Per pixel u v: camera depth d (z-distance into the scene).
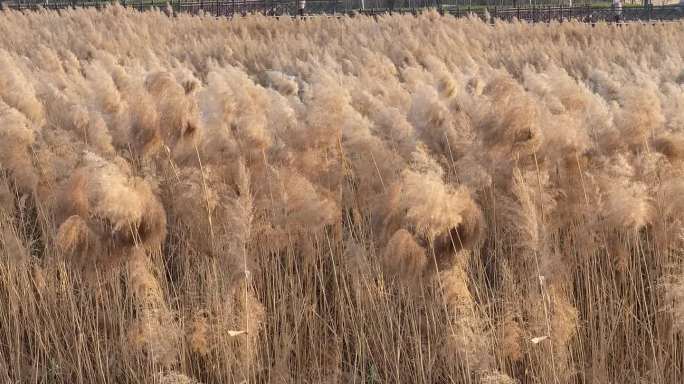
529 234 5.98
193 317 6.64
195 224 6.66
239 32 33.75
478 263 6.70
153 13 36.66
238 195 6.71
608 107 8.04
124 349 6.64
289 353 6.73
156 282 6.20
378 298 6.70
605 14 47.50
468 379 5.98
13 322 7.31
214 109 7.08
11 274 7.19
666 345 6.43
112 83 8.76
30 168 7.84
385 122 8.05
